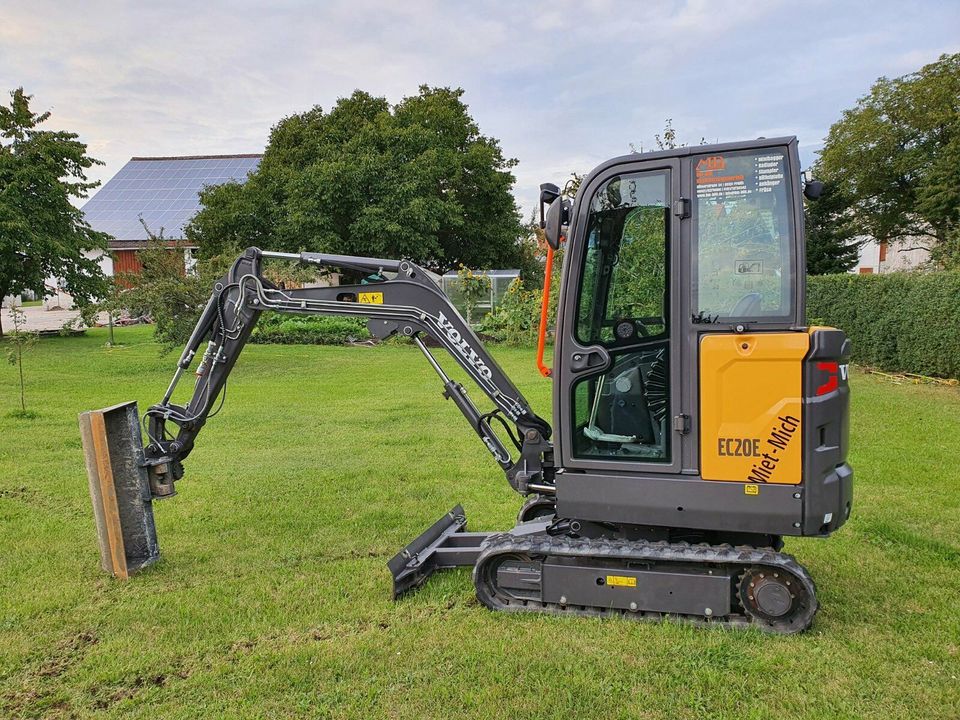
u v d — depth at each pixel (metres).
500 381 4.68
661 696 3.33
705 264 3.81
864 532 5.45
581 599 4.11
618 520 4.02
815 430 3.68
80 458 7.82
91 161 21.91
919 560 4.91
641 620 4.02
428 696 3.36
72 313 33.34
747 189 3.74
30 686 3.52
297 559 5.13
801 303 3.67
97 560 5.09
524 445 4.67
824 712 3.21
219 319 5.07
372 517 5.98
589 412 4.11
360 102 31.20
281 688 3.46
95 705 3.37
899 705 3.26
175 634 4.01
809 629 3.93
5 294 21.42
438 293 4.74
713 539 4.23
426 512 6.11
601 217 3.98
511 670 3.56
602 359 4.00
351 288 4.86
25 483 6.89
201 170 47.25
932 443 8.12
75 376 13.88
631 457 4.03
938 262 17.47
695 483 3.86
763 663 3.56
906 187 29.30
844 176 29.84
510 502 6.34
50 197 20.50
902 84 28.72
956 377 12.13
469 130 32.78
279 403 11.09
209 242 28.27
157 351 17.92
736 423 3.77
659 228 3.89
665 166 3.86
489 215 31.28
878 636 3.87
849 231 30.22
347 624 4.11
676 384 3.87
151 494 5.07
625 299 3.98
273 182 27.97
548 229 4.07
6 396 11.67
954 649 3.72
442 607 4.29
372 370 14.70
